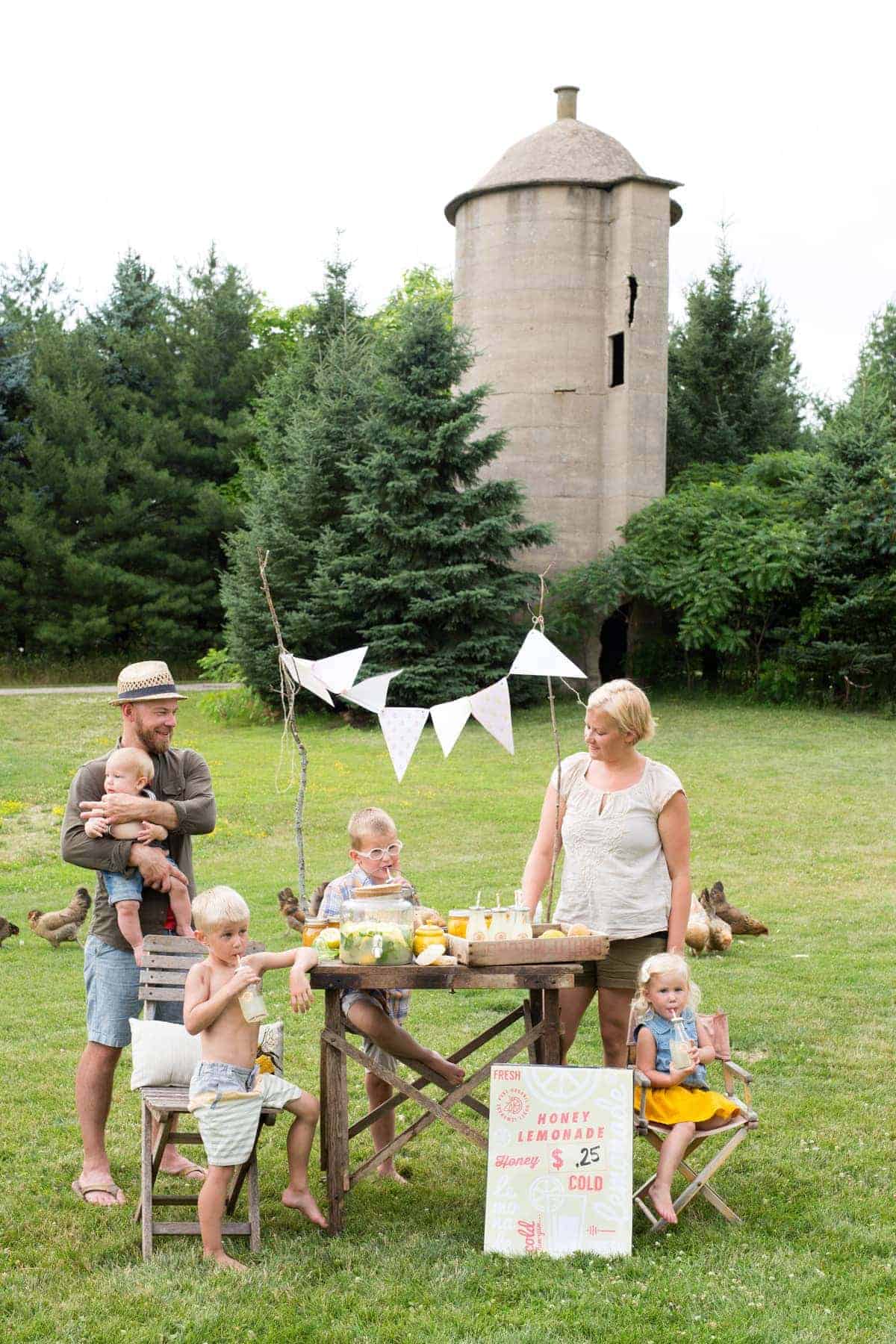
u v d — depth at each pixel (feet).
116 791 17.54
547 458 91.66
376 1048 18.19
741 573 79.56
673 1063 16.30
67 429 126.93
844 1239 15.51
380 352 86.07
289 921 33.19
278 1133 20.06
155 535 131.75
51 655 126.41
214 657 94.07
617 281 90.58
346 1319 13.55
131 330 140.15
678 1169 16.71
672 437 127.75
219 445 134.51
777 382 134.31
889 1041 24.02
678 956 16.57
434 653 82.43
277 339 151.33
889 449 79.77
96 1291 14.32
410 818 53.62
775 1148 18.58
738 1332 13.03
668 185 90.22
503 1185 15.42
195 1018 15.30
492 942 15.96
